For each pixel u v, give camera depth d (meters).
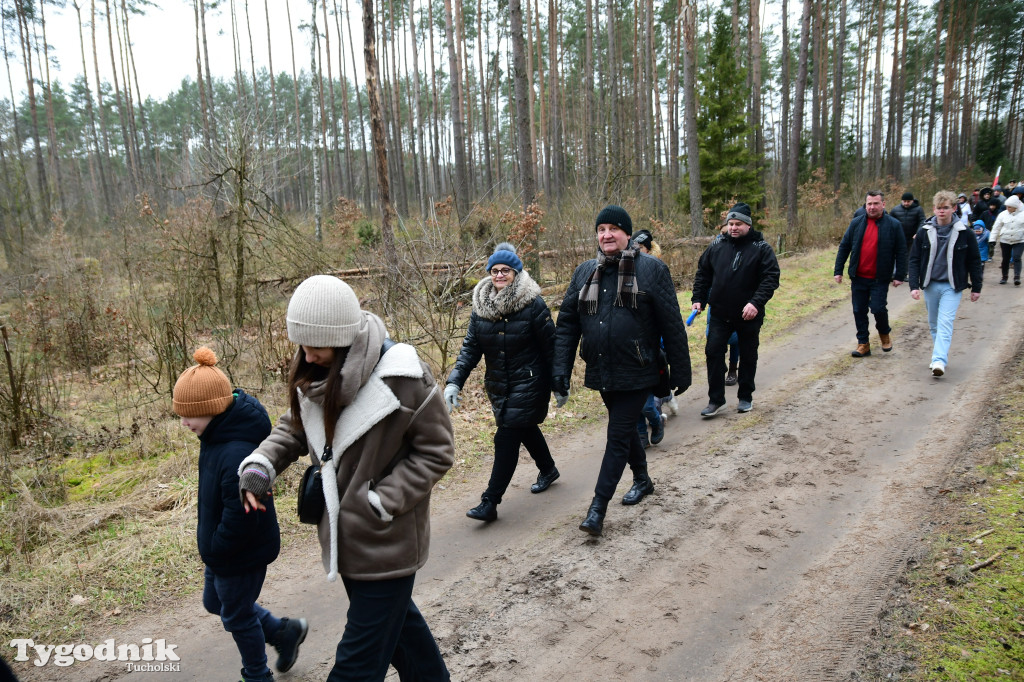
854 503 4.30
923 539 3.69
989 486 4.18
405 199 29.70
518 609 3.37
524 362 4.28
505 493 4.91
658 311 4.01
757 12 23.61
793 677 2.75
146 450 5.54
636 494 4.52
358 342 2.04
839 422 5.85
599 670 2.88
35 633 3.32
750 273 5.98
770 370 7.75
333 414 2.03
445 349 7.22
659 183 26.52
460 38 31.69
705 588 3.47
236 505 2.41
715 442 5.63
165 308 8.05
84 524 4.30
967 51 39.66
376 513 2.04
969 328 8.83
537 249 10.62
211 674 3.01
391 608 2.12
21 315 8.25
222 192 10.34
